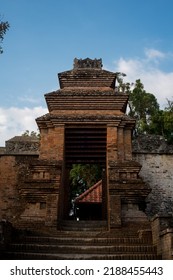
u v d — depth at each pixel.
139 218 16.42
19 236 13.59
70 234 14.98
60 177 17.61
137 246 12.93
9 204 23.56
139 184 17.16
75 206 31.44
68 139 20.41
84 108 20.19
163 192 23.67
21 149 24.95
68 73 21.83
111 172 17.72
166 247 11.52
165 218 12.80
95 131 19.73
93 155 21.67
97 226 17.70
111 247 12.84
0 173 24.42
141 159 24.52
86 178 36.25
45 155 18.67
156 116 31.61
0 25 12.97
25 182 17.30
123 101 20.30
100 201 27.64
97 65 22.75
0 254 11.62
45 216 16.53
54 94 20.31
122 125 19.44
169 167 24.38
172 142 29.58
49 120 19.48
